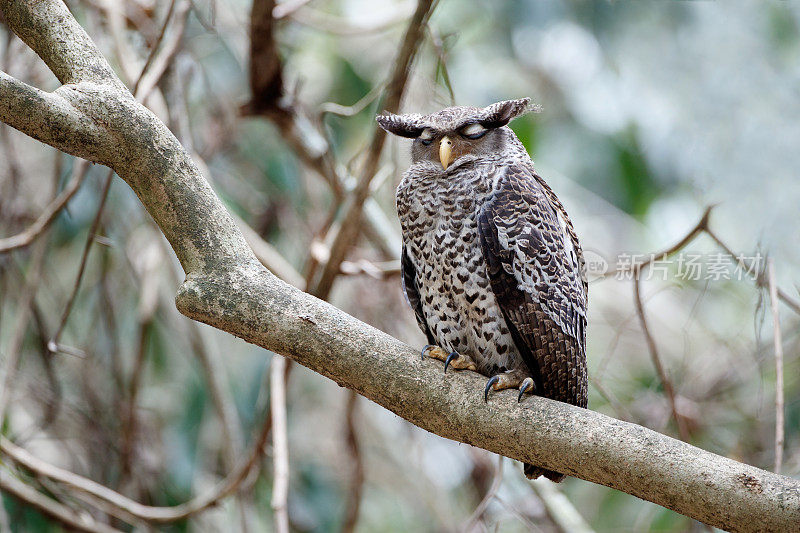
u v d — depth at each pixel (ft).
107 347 36.45
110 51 33.78
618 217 40.01
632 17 36.35
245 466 29.71
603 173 38.58
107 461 34.45
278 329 16.24
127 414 34.06
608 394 29.17
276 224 38.17
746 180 28.09
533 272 20.62
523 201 20.95
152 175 16.37
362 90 39.19
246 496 32.01
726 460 14.56
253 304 16.16
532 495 31.04
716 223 28.22
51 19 17.08
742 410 33.68
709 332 33.09
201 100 36.32
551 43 37.50
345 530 33.73
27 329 35.27
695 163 30.09
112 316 34.27
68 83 16.58
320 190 38.55
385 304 34.71
